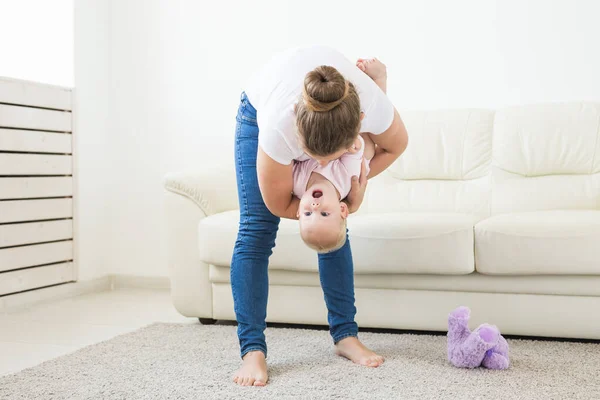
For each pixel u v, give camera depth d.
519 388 1.61
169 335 2.27
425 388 1.62
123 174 3.56
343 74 1.50
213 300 2.45
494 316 2.14
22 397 1.61
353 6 3.19
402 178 2.85
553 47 2.90
